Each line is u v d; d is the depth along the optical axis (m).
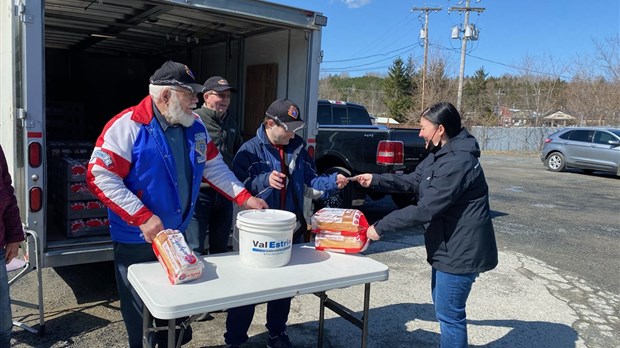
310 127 4.45
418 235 6.38
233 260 2.41
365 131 6.42
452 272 2.57
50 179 4.38
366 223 2.62
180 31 5.68
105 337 3.22
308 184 3.03
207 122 3.47
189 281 2.05
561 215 8.30
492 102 42.94
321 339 2.98
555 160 15.15
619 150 13.38
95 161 2.14
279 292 2.04
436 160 2.60
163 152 2.27
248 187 2.79
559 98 34.44
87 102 7.73
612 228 7.41
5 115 3.38
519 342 3.47
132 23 5.37
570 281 4.84
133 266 2.23
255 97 5.33
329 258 2.51
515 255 5.66
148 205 2.29
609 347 3.46
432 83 36.50
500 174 14.46
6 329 2.38
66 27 5.73
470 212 2.54
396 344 3.34
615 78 29.00
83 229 3.75
